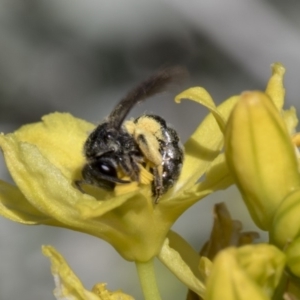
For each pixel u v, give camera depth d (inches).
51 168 4.4
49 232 7.4
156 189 4.5
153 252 4.5
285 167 4.3
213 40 7.6
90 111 8.3
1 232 7.3
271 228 4.3
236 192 7.5
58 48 8.4
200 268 4.3
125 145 4.5
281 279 4.3
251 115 4.2
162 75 4.7
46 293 7.2
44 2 8.4
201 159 4.7
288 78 7.5
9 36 8.3
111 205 4.3
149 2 8.3
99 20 8.4
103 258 7.5
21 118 8.4
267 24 7.5
